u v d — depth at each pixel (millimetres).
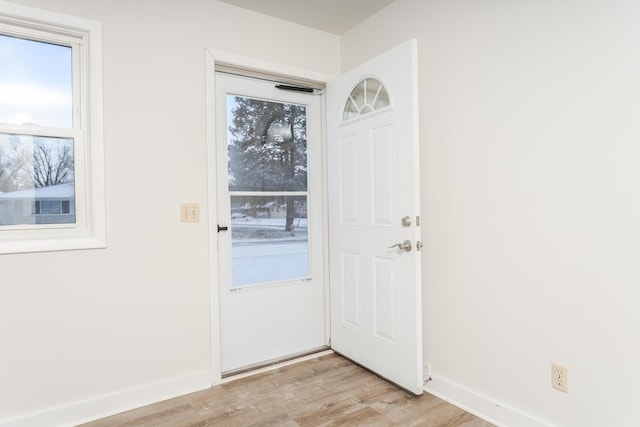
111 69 1978
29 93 1864
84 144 1967
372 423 1851
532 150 1690
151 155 2094
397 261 2164
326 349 2797
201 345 2246
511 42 1757
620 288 1437
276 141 2680
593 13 1482
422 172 2219
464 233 1995
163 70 2129
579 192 1541
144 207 2074
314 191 2818
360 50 2656
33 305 1805
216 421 1890
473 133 1935
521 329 1754
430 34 2141
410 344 2094
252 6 2389
